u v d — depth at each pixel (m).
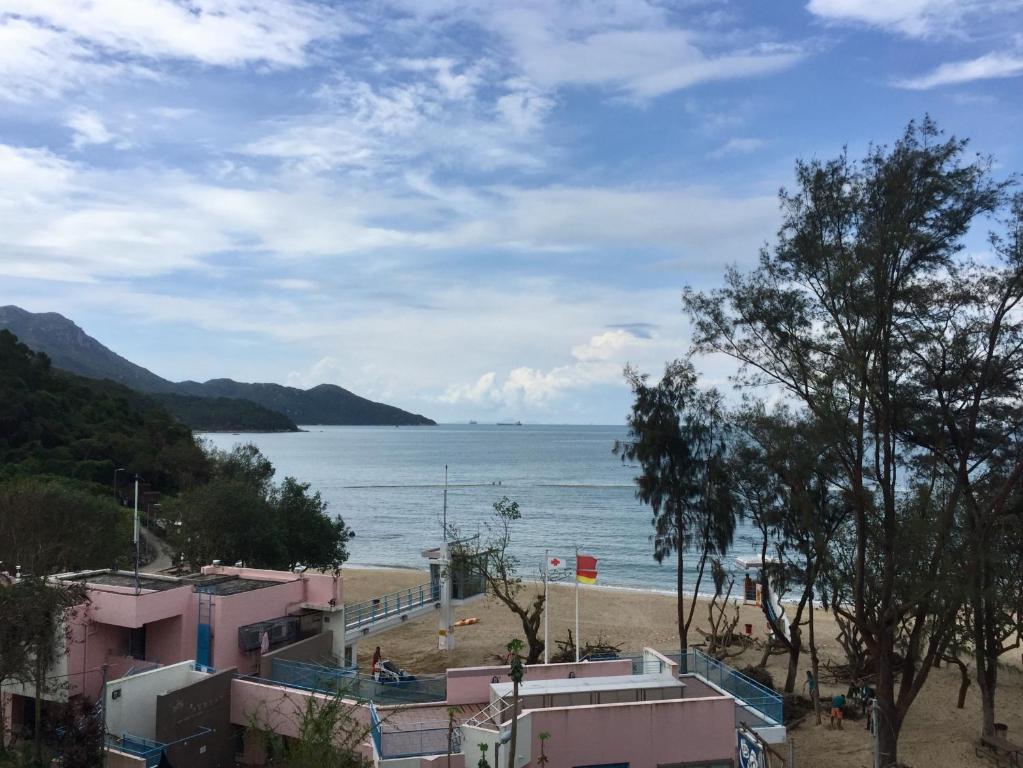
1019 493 28.81
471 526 122.81
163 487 102.25
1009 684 40.69
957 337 27.64
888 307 26.86
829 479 30.55
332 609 32.97
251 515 54.16
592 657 39.75
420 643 49.78
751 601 64.44
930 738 32.00
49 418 106.19
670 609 62.88
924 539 26.73
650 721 20.86
